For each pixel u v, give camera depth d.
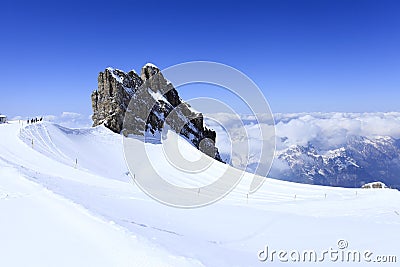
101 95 85.56
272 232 18.41
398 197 38.84
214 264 10.49
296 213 27.53
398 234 18.61
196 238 15.25
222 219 21.22
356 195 42.62
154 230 14.53
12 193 16.81
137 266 9.16
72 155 51.00
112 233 11.60
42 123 59.47
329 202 36.19
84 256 9.71
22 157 38.16
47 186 19.25
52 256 9.65
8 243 10.39
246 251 14.38
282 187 46.25
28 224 12.17
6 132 51.34
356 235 18.14
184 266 9.37
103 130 71.81
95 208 15.94
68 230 11.77
